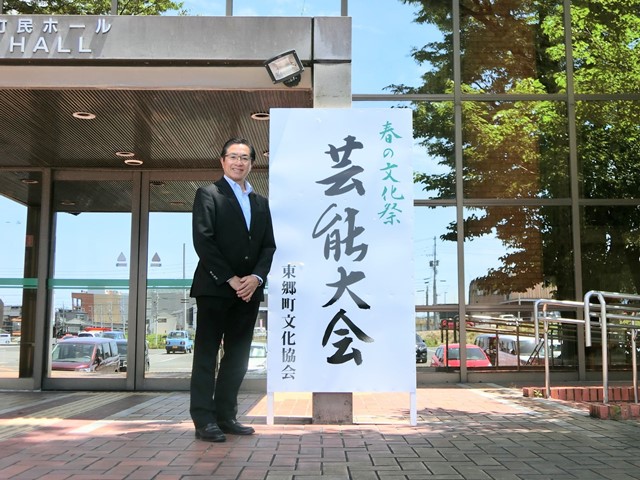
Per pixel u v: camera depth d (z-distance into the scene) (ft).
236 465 13.21
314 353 17.89
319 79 19.04
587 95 31.58
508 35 31.91
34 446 15.14
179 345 28.02
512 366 30.14
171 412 20.86
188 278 28.40
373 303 18.06
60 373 28.04
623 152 31.50
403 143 18.53
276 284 18.04
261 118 22.59
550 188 31.14
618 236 30.96
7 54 18.86
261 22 19.15
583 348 30.07
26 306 28.48
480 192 31.04
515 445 15.25
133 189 28.91
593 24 32.01
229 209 16.21
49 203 28.63
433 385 29.17
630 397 23.34
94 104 21.03
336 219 18.28
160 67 19.48
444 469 12.92
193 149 26.18
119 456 14.05
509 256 30.60
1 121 22.65
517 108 31.55
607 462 13.53
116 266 28.55
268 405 17.87
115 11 22.70
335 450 14.65
